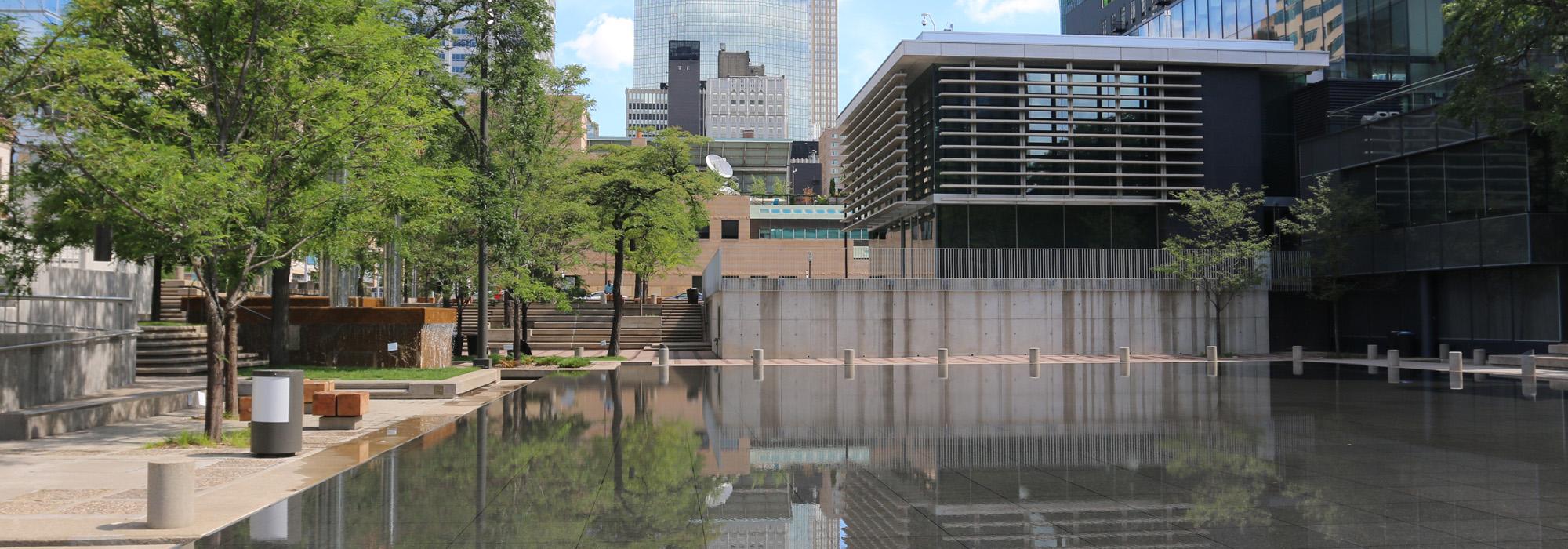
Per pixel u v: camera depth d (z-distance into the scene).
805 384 26.06
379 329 26.98
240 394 20.80
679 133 36.41
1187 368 33.09
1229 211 40.00
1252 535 8.09
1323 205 38.50
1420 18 46.56
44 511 9.23
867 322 39.72
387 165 16.67
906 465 11.92
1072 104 44.09
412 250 31.69
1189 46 44.81
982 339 40.38
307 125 15.98
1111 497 9.77
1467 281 35.97
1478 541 7.87
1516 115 31.53
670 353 44.38
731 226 83.69
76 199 13.55
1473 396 21.45
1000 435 14.84
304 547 7.77
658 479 10.95
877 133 51.88
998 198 43.28
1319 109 44.25
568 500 9.70
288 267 22.84
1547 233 31.66
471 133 27.64
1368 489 10.15
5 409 15.95
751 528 8.46
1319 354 41.81
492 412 18.81
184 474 8.59
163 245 13.62
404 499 9.78
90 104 12.93
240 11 15.21
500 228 28.17
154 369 25.17
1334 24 47.44
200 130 15.53
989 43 43.38
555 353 43.41
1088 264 42.16
